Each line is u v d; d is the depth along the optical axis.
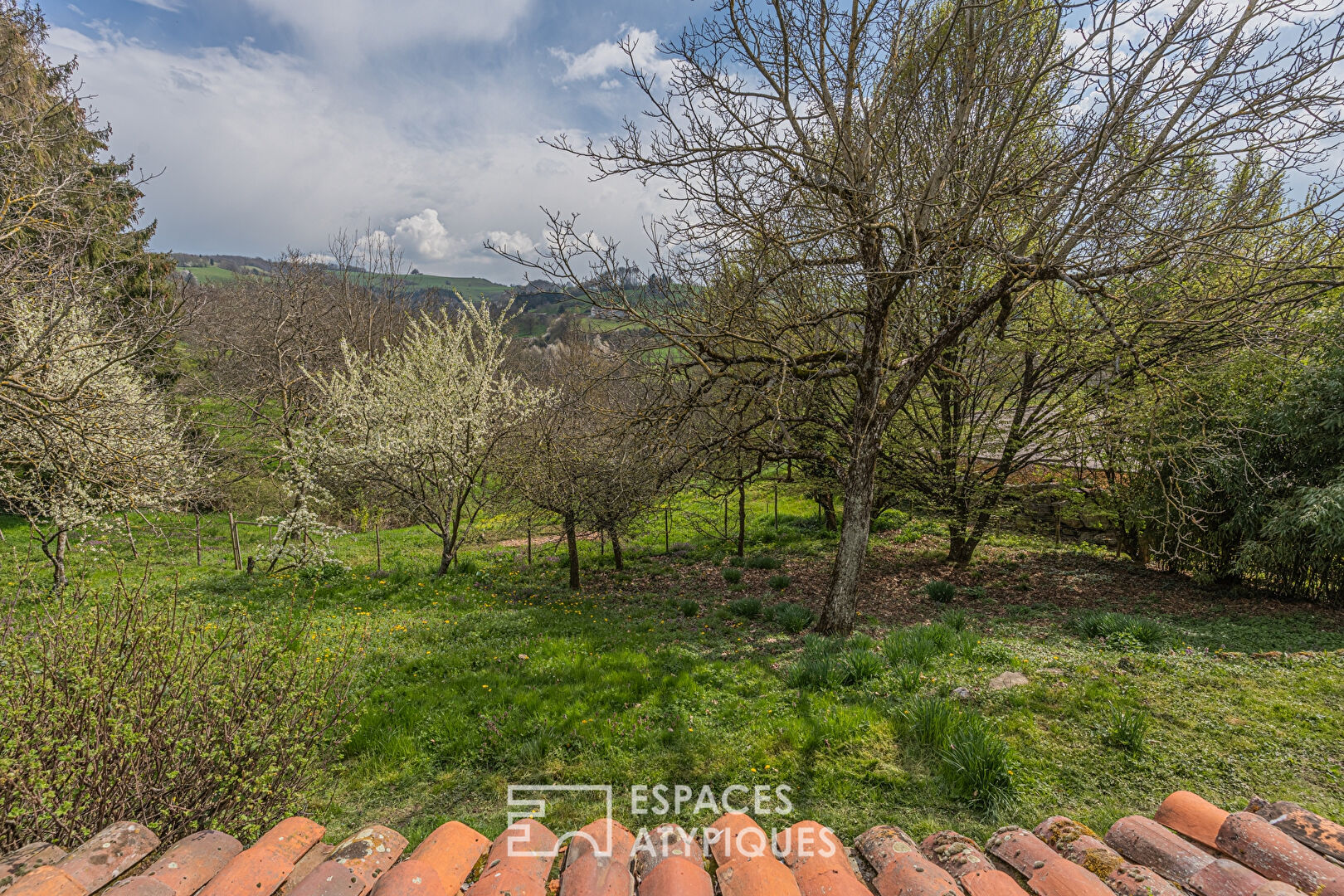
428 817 4.15
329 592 10.60
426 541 16.41
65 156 9.77
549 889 1.98
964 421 11.12
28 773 2.79
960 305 8.55
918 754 4.40
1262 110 5.48
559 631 8.22
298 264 26.05
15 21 10.31
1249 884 1.80
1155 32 5.41
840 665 5.99
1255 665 5.61
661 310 7.94
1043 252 6.27
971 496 11.02
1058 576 10.95
